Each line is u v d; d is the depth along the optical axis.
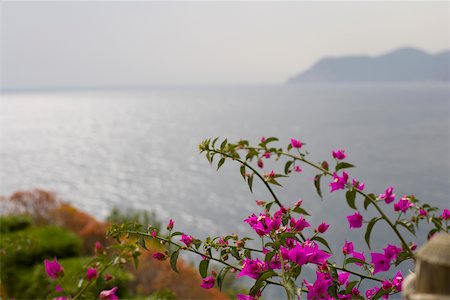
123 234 1.52
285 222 1.51
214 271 1.48
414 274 0.85
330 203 38.44
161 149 86.38
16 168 66.00
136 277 6.84
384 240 20.77
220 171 62.78
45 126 136.25
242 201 46.12
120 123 144.75
